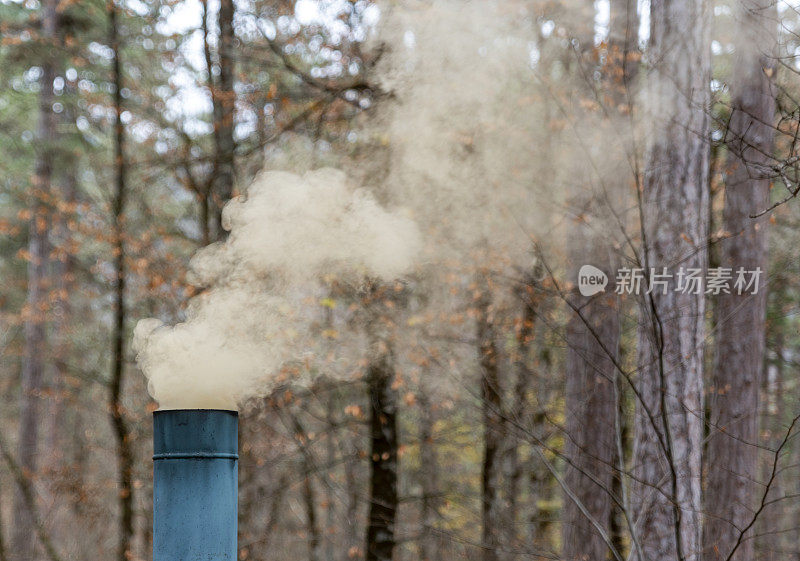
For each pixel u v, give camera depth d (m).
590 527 13.05
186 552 4.84
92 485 17.22
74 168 21.58
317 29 14.91
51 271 23.72
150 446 17.25
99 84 20.22
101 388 21.48
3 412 26.70
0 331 25.09
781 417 16.95
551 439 15.86
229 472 5.01
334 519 18.34
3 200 25.70
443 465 19.17
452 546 14.95
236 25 15.32
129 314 17.55
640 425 10.55
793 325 16.86
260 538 15.90
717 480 12.68
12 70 21.72
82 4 19.78
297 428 14.91
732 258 12.77
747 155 12.23
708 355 16.78
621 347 12.56
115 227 15.73
